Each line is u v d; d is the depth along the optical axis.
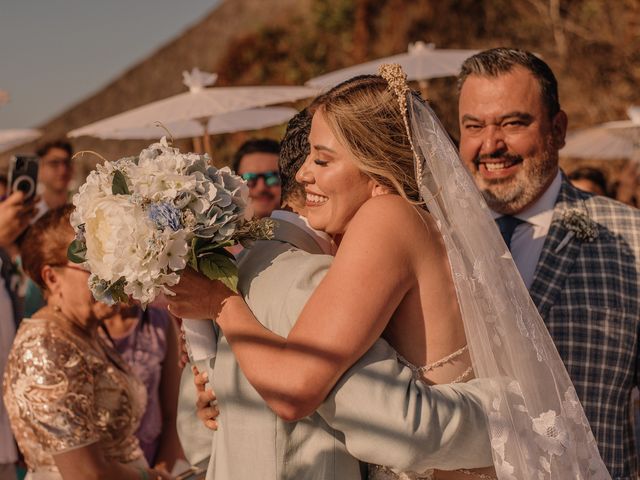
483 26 13.40
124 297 2.19
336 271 2.07
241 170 5.66
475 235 2.26
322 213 2.25
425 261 2.14
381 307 2.04
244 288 2.23
